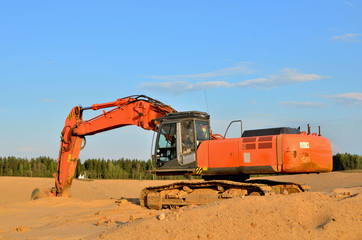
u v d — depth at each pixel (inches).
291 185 635.5
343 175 1366.9
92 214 618.8
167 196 666.8
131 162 2078.0
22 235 470.3
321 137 631.8
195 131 660.7
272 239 325.1
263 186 600.4
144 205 703.7
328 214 352.8
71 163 853.8
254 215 358.6
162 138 680.4
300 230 334.6
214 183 647.8
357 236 323.0
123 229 378.6
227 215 365.1
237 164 627.8
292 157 599.8
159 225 368.2
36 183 1412.4
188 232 345.7
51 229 497.7
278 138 611.5
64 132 856.9
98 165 2011.6
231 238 331.0
